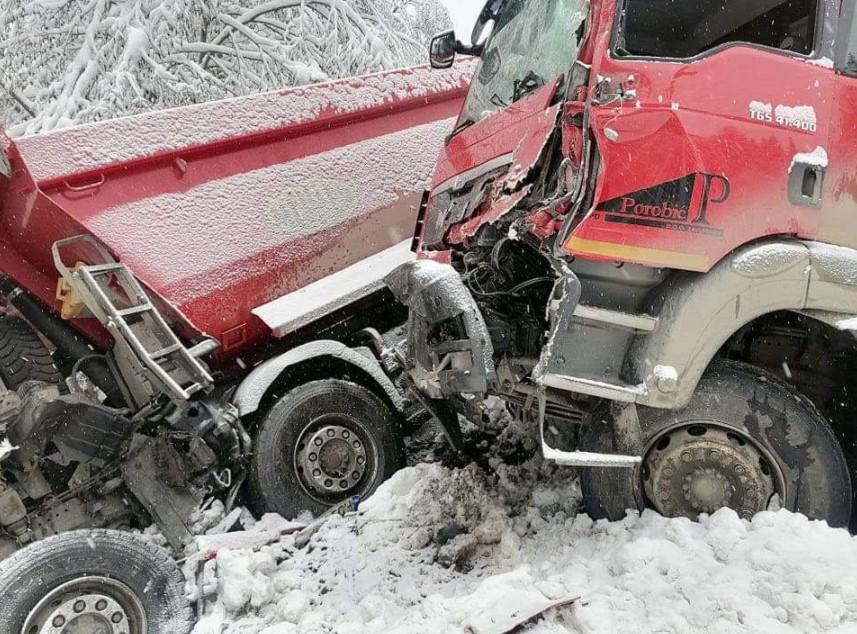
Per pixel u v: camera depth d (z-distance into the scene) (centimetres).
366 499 395
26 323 395
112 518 358
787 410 278
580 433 303
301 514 403
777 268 269
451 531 339
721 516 269
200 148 424
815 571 232
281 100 457
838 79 290
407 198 510
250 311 441
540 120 296
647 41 325
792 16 308
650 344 275
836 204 285
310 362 434
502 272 329
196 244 420
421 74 524
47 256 386
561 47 325
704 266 268
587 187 266
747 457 282
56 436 336
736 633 218
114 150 395
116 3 976
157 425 374
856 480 314
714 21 328
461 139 383
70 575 289
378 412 441
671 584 247
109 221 391
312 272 468
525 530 331
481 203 332
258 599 306
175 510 362
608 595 251
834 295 273
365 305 472
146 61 954
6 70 988
